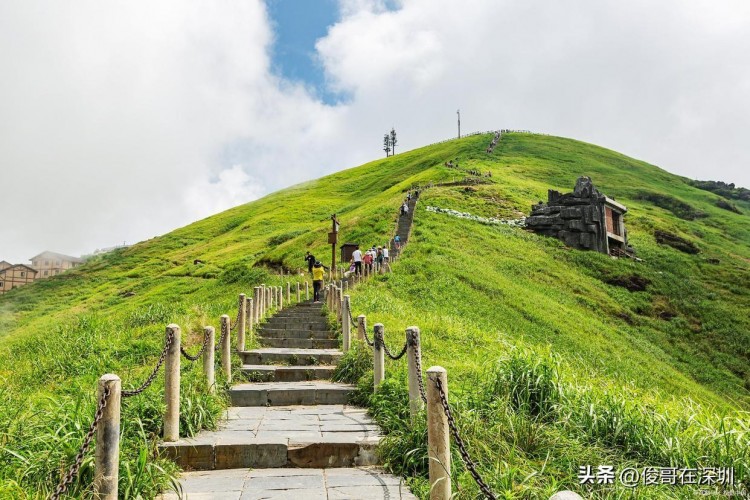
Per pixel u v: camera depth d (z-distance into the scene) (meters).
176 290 39.66
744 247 49.34
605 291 31.28
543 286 28.48
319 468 6.09
